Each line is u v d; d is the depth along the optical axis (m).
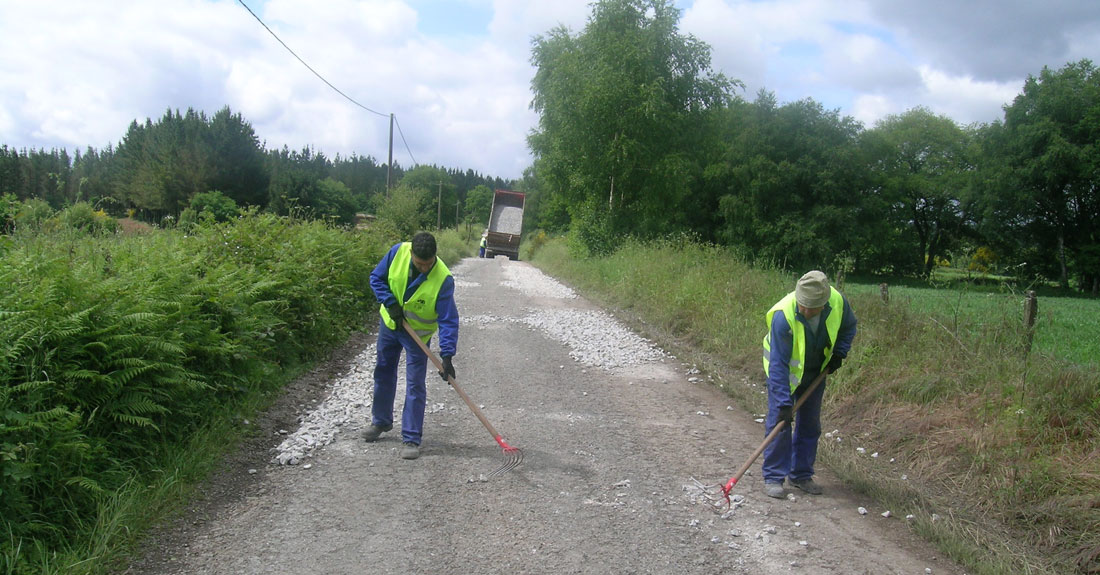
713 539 3.77
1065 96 36.91
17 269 4.40
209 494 4.06
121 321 4.25
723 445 5.46
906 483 4.73
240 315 6.00
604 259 21.83
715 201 45.16
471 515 3.94
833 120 42.81
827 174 40.94
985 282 10.42
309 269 8.73
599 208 27.66
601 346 9.56
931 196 51.62
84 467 3.62
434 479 4.46
